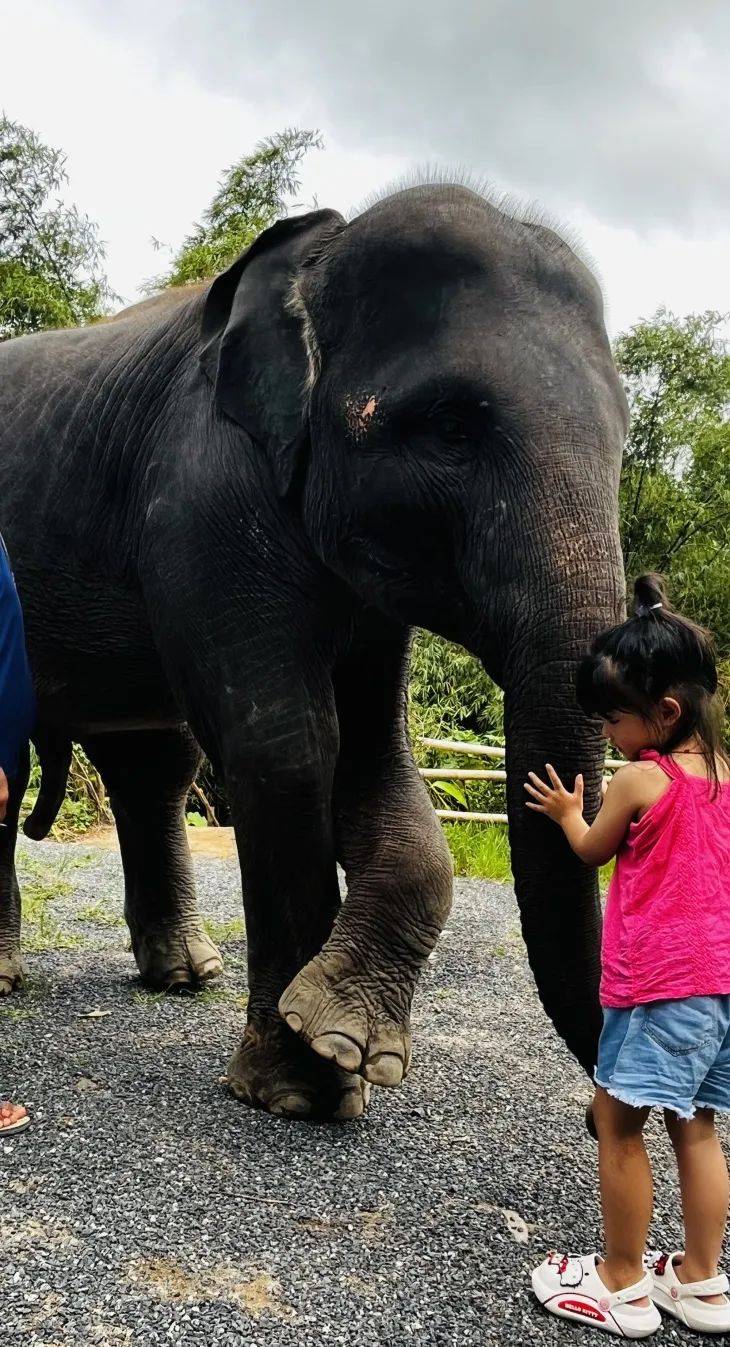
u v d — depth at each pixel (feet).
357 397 9.90
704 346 52.39
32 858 26.23
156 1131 10.15
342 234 10.68
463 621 9.81
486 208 10.09
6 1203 8.61
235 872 25.68
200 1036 13.17
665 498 52.13
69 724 14.48
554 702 8.35
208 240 42.96
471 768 38.83
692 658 7.70
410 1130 10.58
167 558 11.36
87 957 17.10
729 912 7.66
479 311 9.41
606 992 7.80
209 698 11.19
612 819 7.82
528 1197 9.23
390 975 10.68
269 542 10.97
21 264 45.50
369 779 11.95
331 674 11.36
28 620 13.37
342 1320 7.31
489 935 20.16
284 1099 10.62
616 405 9.36
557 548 8.57
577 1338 7.32
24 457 13.38
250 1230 8.37
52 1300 7.34
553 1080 12.27
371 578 10.25
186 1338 7.02
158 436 12.10
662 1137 10.98
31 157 45.29
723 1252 8.48
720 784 7.90
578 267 9.92
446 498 9.46
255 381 10.73
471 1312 7.51
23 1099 10.75
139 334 13.38
